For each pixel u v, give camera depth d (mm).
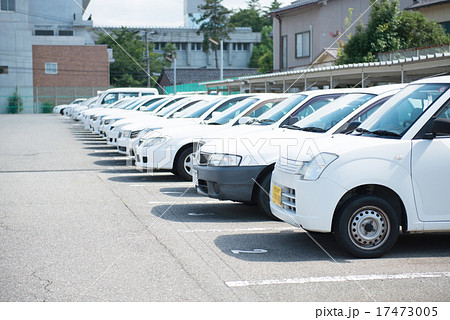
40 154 16766
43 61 57719
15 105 56875
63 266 5543
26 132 27078
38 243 6426
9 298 4668
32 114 55969
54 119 43125
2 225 7328
